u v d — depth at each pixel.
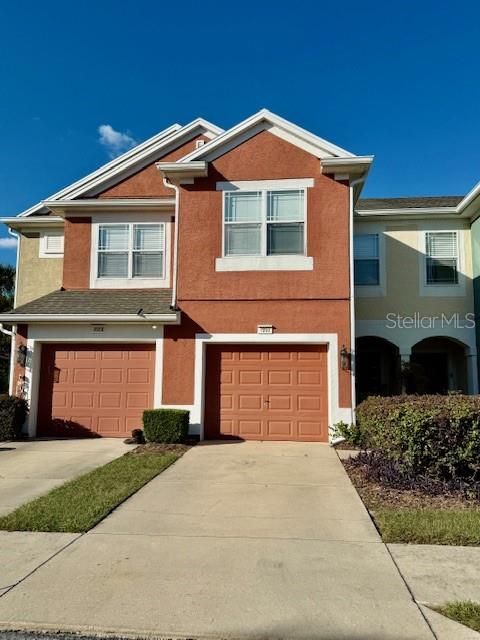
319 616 3.47
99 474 7.71
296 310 11.05
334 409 10.63
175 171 11.45
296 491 6.91
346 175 11.26
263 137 11.60
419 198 16.12
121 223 12.96
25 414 11.25
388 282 13.85
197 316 11.23
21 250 14.53
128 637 3.28
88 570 4.25
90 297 12.25
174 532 5.25
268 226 11.34
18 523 5.43
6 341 21.72
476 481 6.89
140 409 11.38
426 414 6.91
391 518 5.59
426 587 3.91
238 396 11.16
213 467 8.39
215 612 3.54
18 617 3.48
